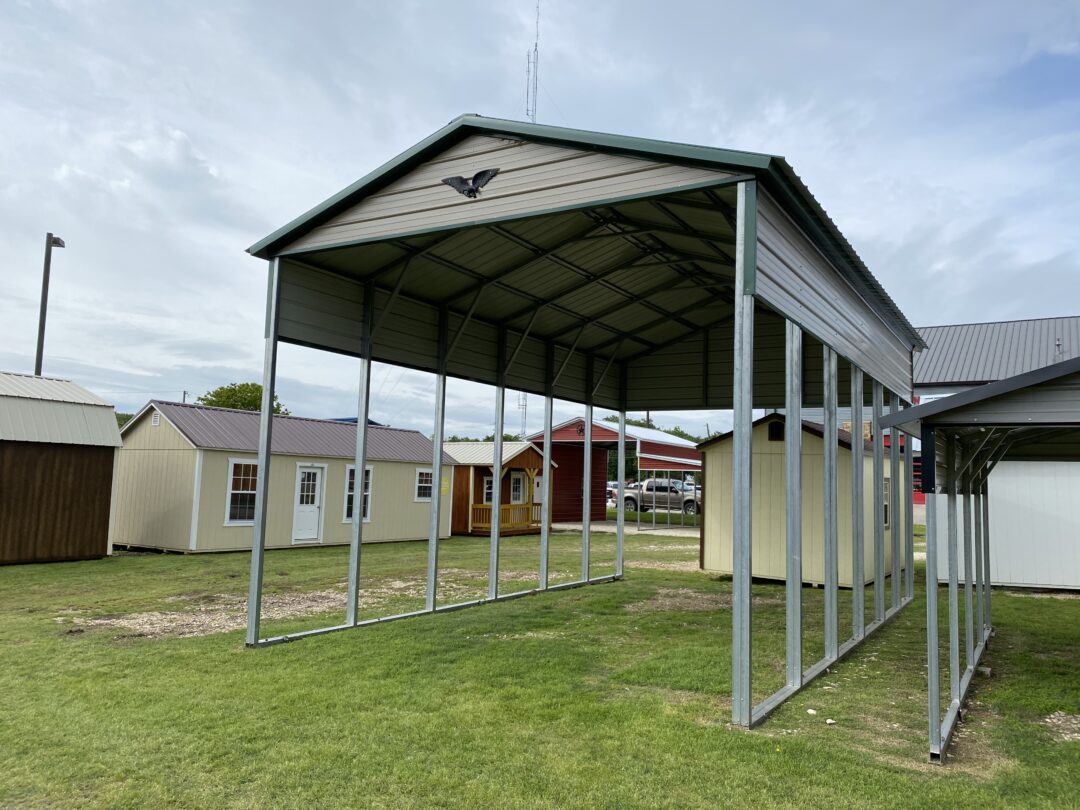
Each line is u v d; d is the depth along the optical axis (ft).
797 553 18.30
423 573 40.73
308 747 13.48
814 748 13.74
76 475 44.88
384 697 16.65
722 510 41.52
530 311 31.60
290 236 22.98
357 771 12.43
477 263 26.14
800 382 18.66
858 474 24.59
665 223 23.17
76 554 44.57
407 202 21.65
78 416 45.34
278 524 53.78
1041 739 14.74
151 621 25.80
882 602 27.25
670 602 31.58
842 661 21.62
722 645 22.72
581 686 17.85
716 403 38.27
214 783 11.93
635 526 85.76
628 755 13.25
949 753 13.80
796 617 18.16
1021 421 13.15
